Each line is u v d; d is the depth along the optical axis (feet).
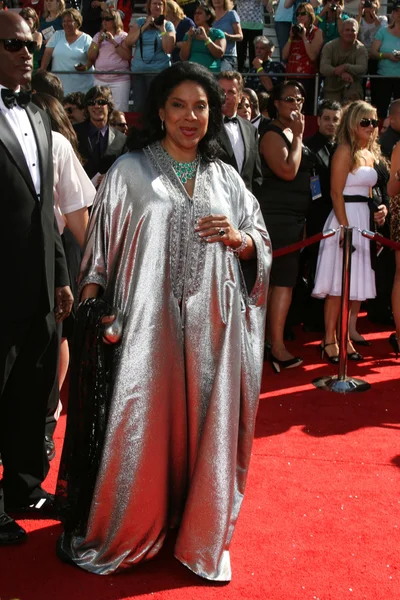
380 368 18.45
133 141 9.58
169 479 9.45
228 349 9.23
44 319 10.14
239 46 30.91
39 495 10.83
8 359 9.84
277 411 15.40
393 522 10.76
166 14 28.68
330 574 9.39
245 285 9.77
